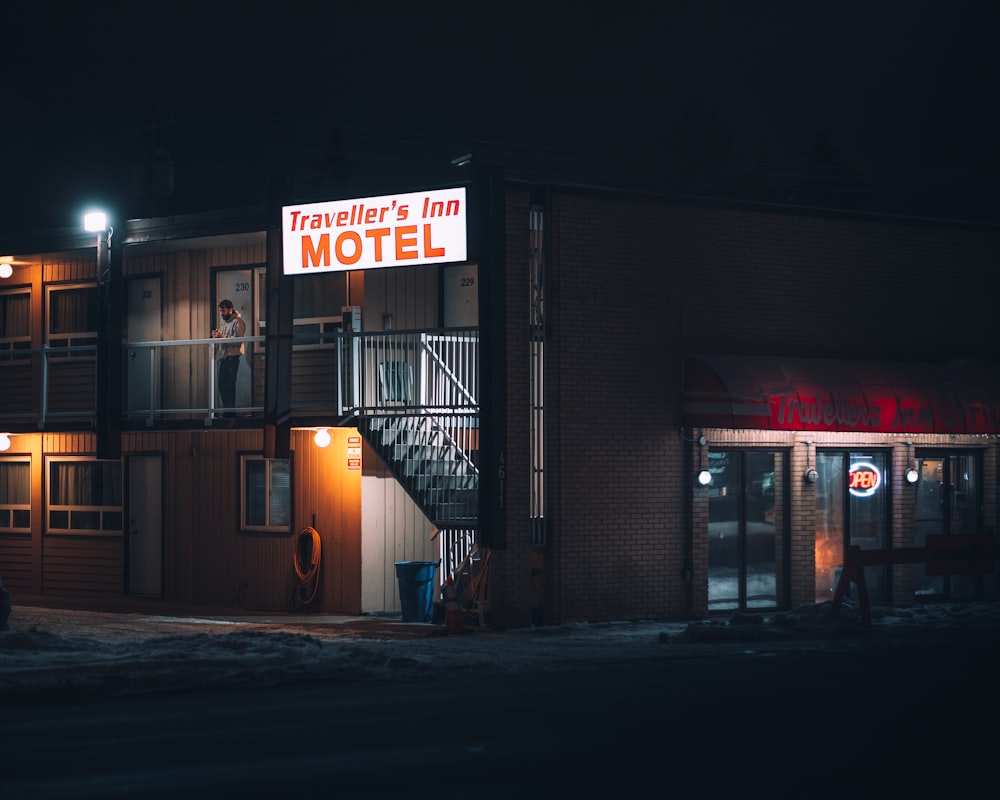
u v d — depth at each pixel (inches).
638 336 852.6
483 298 794.8
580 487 826.8
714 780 353.7
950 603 969.5
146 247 967.6
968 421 933.2
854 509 940.6
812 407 866.8
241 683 568.4
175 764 379.2
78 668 580.4
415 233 815.1
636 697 511.5
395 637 756.0
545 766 373.7
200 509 962.7
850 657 652.1
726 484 888.3
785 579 905.5
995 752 393.1
